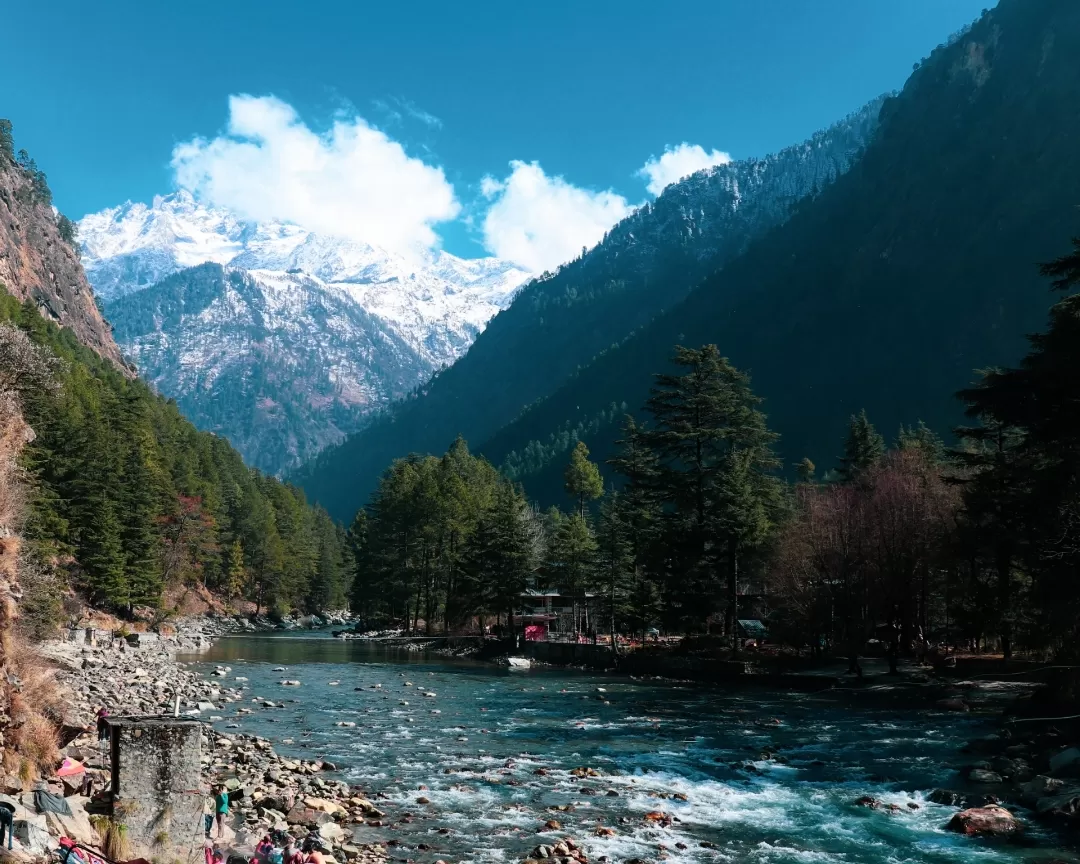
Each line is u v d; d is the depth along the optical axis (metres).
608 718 39.47
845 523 60.56
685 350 74.38
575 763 28.92
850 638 57.50
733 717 39.84
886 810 23.16
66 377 101.94
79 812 14.45
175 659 62.59
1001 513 46.38
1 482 27.25
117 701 36.06
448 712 40.91
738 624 71.06
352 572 151.00
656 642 74.62
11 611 22.03
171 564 102.12
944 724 37.50
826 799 24.27
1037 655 48.69
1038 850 19.75
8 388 39.44
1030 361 40.19
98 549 73.75
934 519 56.91
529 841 20.08
